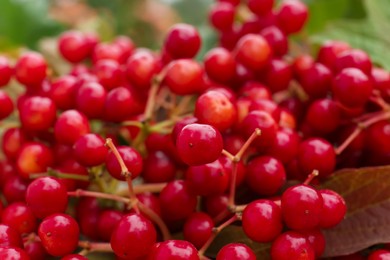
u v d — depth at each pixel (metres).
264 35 0.24
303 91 0.24
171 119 0.22
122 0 0.53
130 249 0.18
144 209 0.19
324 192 0.19
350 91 0.20
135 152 0.19
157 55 0.25
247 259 0.18
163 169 0.21
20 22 0.35
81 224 0.21
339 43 0.23
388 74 0.22
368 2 0.27
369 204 0.20
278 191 0.20
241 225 0.19
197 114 0.19
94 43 0.25
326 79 0.22
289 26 0.25
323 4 0.30
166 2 0.57
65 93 0.22
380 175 0.19
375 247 0.20
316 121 0.21
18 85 0.26
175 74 0.22
